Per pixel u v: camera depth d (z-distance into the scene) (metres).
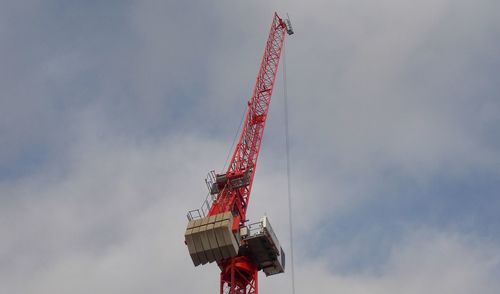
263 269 113.00
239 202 118.38
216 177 119.62
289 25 155.50
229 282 109.75
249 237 108.31
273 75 143.00
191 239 106.19
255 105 135.12
